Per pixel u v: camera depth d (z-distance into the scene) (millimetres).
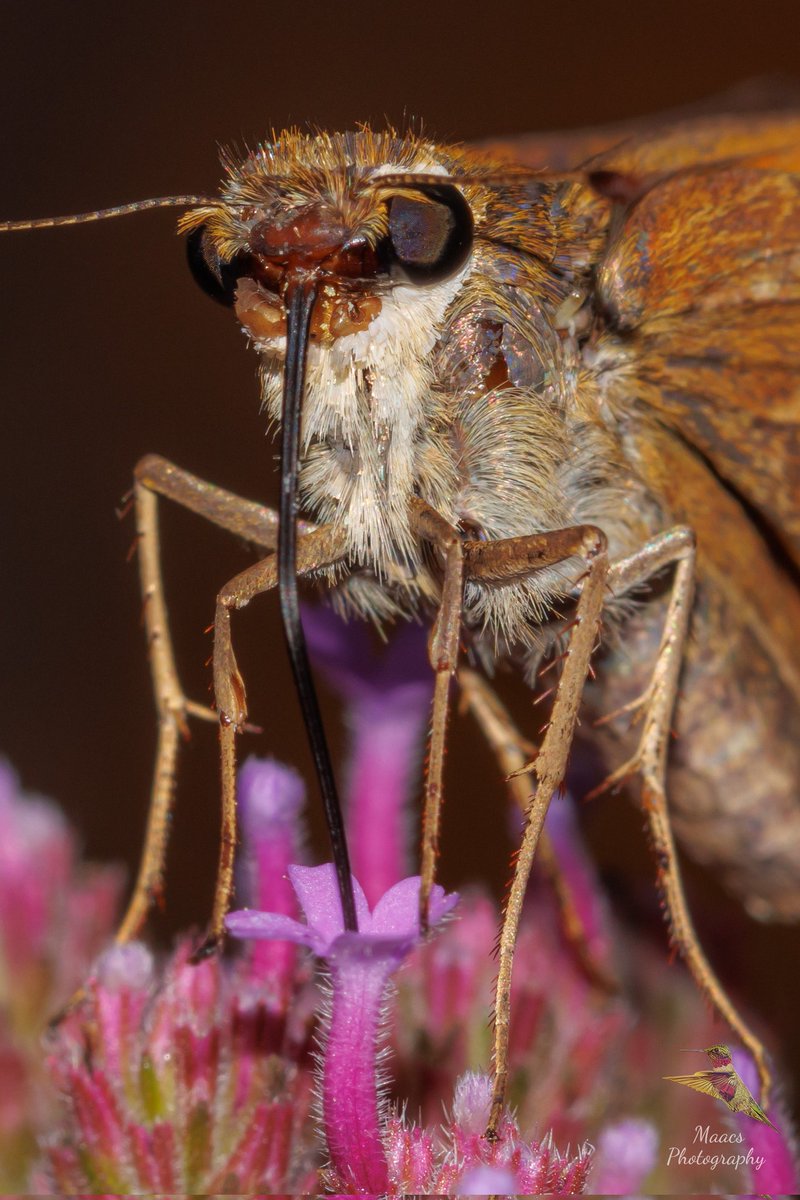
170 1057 52
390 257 51
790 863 56
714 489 55
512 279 53
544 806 50
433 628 51
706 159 52
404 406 52
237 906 54
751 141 52
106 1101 52
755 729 56
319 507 53
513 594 53
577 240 53
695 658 55
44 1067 55
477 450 53
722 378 53
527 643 54
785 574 55
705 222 52
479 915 56
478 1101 51
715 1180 55
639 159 53
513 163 55
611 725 56
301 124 54
